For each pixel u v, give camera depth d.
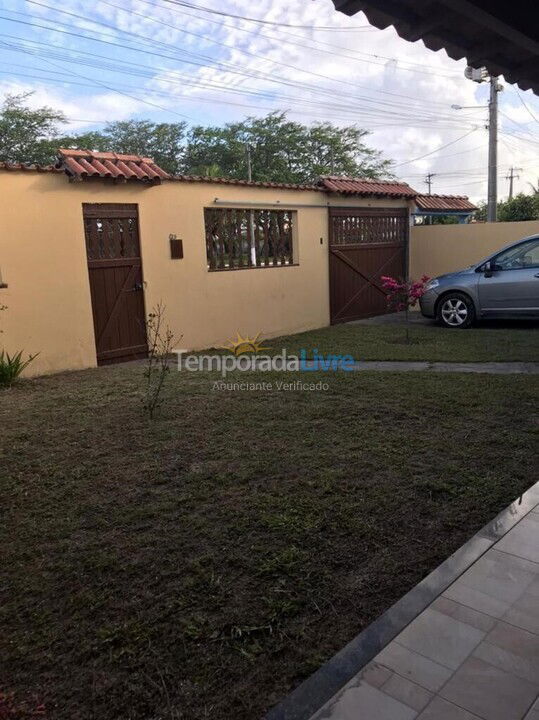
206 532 3.23
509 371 6.91
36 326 7.12
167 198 8.38
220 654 2.30
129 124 42.12
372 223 12.34
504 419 5.00
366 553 2.99
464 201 14.66
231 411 5.43
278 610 2.55
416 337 9.49
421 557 2.95
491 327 10.48
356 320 12.12
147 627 2.46
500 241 12.38
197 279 8.91
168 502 3.59
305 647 2.33
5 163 6.61
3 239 6.71
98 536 3.22
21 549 3.10
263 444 4.54
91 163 7.50
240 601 2.62
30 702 2.07
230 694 2.10
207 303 9.09
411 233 13.37
